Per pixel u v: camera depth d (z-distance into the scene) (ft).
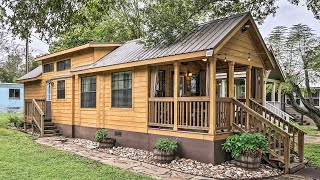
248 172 21.76
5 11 22.65
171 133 26.76
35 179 18.44
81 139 39.24
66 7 22.91
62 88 44.27
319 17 32.14
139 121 30.58
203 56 23.30
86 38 74.08
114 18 79.10
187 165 23.58
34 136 42.06
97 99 36.55
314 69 52.21
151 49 30.14
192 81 37.22
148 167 23.36
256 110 29.22
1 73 125.08
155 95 29.32
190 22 29.89
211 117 23.53
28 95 56.54
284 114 50.08
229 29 24.71
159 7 32.22
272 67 32.50
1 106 93.76
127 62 30.07
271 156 23.90
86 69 36.78
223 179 19.99
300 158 25.80
